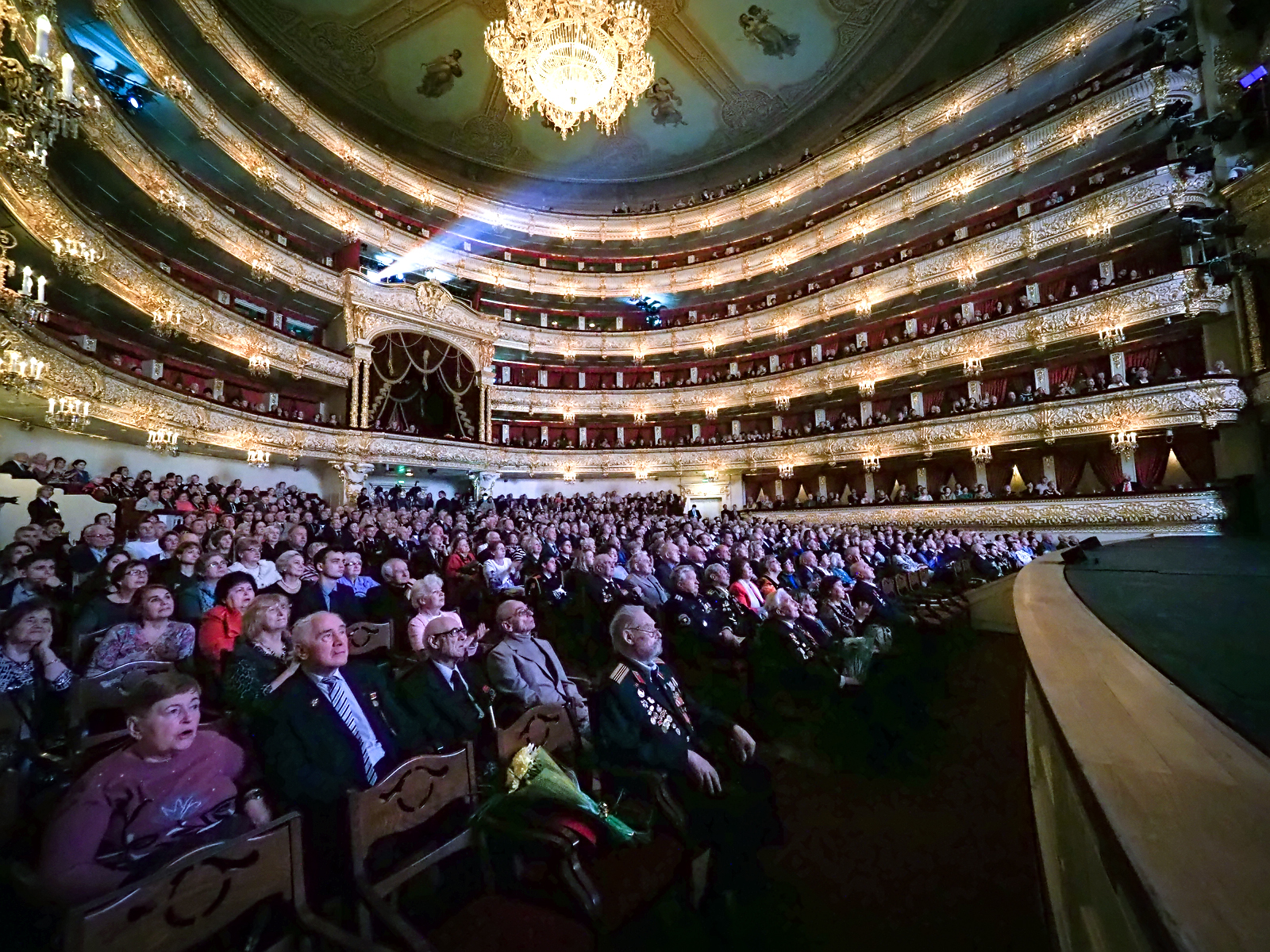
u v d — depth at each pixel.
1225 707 1.70
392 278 23.56
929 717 4.16
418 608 3.77
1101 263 17.05
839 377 21.86
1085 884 1.42
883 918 2.22
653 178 28.72
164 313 13.26
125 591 3.96
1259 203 13.02
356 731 2.44
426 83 22.95
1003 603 6.49
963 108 19.81
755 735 3.97
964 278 19.23
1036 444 17.17
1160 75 15.52
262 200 18.83
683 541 7.94
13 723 2.50
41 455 10.00
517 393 25.69
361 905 1.87
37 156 5.21
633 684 2.81
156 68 13.37
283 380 19.09
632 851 2.40
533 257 28.20
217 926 1.52
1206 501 13.52
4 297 7.19
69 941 1.25
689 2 20.55
